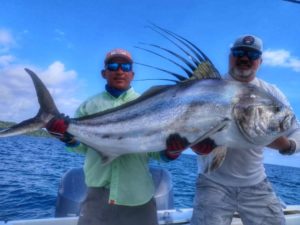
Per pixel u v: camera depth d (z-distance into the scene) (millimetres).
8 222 1573
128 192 1354
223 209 1517
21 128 1246
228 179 1521
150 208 1401
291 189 7414
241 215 1557
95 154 1401
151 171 2191
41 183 4316
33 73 1278
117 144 1290
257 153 1515
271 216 1529
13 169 5586
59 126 1271
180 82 1271
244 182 1521
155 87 1291
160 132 1245
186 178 6461
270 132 1210
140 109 1281
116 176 1352
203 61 1277
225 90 1214
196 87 1237
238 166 1508
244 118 1192
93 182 1390
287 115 1224
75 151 1441
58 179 4758
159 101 1266
